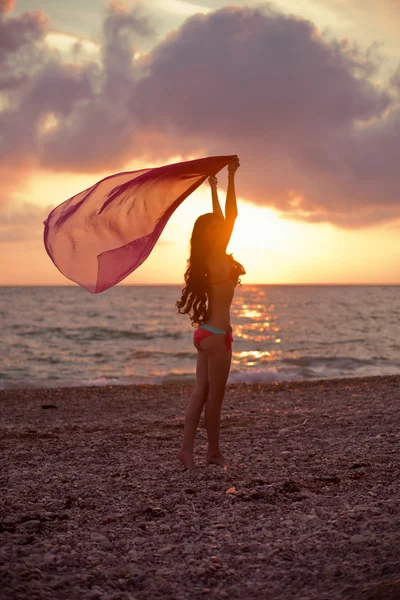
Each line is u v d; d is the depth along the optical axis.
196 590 2.58
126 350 27.75
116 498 4.10
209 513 3.67
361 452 5.33
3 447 6.20
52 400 11.26
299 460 5.15
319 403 9.34
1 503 3.99
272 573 2.73
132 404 10.52
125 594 2.54
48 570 2.78
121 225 4.66
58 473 4.92
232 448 5.83
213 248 4.79
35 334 36.78
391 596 2.24
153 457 5.49
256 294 142.75
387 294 138.88
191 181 4.89
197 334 4.86
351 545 2.97
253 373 17.31
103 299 95.06
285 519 3.49
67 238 4.56
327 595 2.45
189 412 4.96
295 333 37.34
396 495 3.86
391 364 20.91
